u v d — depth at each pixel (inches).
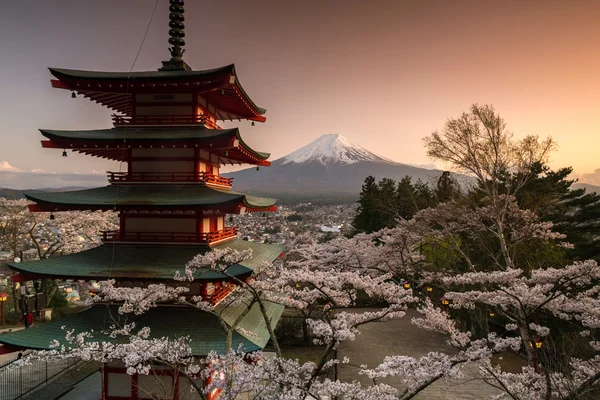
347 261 1395.2
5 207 1465.3
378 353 1071.6
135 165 836.6
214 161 952.3
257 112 1066.1
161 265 737.0
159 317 724.7
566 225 1321.4
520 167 991.0
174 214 803.4
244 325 753.6
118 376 701.3
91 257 781.9
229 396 419.5
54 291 1441.9
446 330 548.1
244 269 688.4
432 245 1457.9
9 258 1651.1
